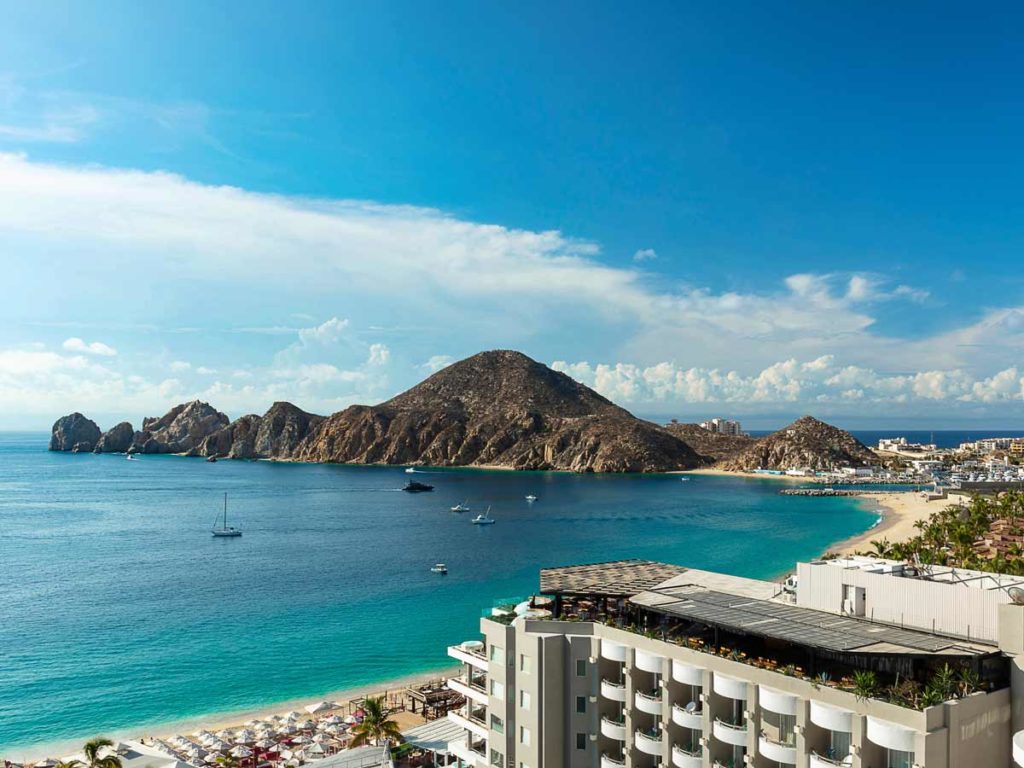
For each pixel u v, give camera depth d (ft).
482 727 231.09
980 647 164.86
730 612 196.75
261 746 327.06
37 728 357.82
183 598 620.49
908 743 142.72
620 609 220.02
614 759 199.21
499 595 630.74
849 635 174.09
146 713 377.09
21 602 604.90
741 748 173.68
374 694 401.49
